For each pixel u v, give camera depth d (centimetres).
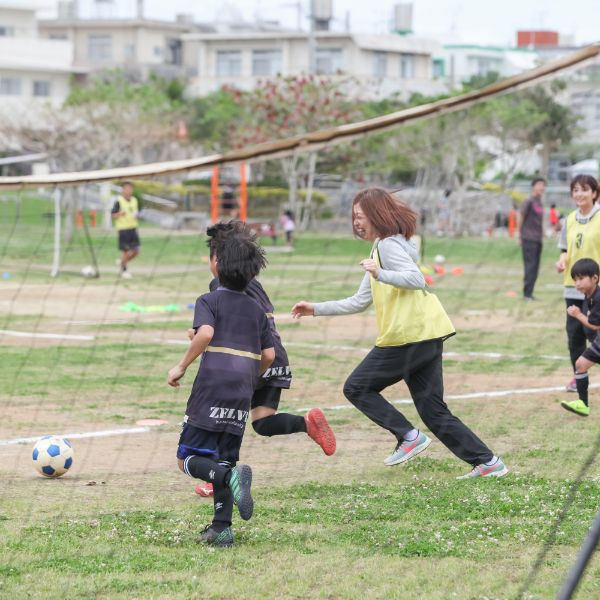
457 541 619
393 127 577
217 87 8112
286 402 1062
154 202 5069
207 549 607
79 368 1276
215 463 614
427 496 720
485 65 8412
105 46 9200
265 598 529
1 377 1206
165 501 713
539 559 544
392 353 764
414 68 8119
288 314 1833
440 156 4434
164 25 9231
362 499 713
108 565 573
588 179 1056
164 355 1388
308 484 754
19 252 3416
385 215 743
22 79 7656
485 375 1230
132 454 852
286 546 613
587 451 848
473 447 771
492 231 4050
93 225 4650
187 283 2477
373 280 769
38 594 529
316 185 4612
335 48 7838
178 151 5991
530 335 1591
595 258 1052
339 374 1238
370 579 555
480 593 534
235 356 629
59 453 773
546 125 4866
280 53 8012
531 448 861
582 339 1080
